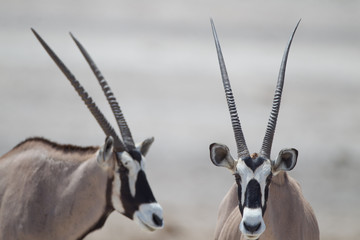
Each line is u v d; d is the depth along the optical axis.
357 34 169.38
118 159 26.02
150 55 124.56
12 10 167.12
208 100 91.81
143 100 89.44
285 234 26.78
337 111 87.31
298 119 81.69
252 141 70.69
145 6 197.00
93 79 100.31
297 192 27.92
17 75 98.12
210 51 134.38
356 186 58.41
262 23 180.12
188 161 63.94
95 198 26.62
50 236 26.55
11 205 26.69
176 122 79.00
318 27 176.75
